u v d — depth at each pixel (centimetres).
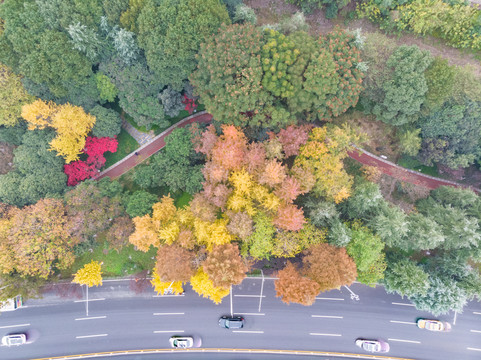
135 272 4322
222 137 3709
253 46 3253
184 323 4341
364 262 3491
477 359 4225
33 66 3378
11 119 3800
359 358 4309
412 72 3406
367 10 4000
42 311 4325
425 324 4253
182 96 4162
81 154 4406
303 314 4344
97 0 3491
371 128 4347
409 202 4212
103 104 4388
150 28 3353
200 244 3628
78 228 3675
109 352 4325
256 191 3338
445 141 3888
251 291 4328
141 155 4525
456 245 3531
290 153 3534
